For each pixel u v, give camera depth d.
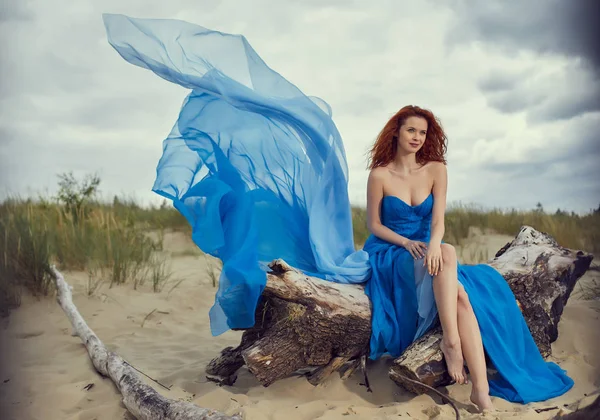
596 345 4.36
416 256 3.68
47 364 4.30
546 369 3.74
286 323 3.59
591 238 8.88
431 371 3.42
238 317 3.55
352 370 3.79
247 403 3.45
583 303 5.35
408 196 4.02
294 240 3.96
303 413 3.30
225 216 3.69
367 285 3.87
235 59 3.88
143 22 3.80
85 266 6.93
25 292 5.78
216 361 4.04
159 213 10.66
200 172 3.78
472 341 3.44
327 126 3.95
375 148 4.15
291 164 3.99
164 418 3.07
